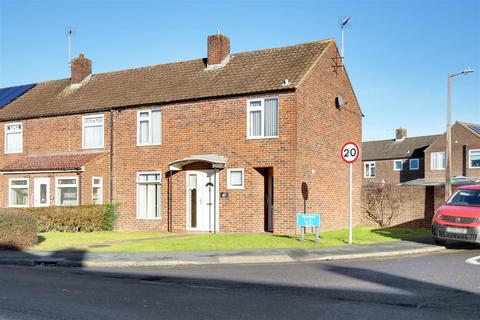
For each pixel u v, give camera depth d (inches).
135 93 990.4
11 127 1105.4
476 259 538.0
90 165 940.6
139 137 951.0
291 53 925.2
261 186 844.6
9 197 1024.9
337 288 384.2
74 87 1116.5
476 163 1968.5
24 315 301.1
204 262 534.6
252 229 830.5
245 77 894.4
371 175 2513.5
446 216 637.3
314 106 866.1
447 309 314.7
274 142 818.2
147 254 581.0
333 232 851.4
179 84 960.3
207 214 872.3
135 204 941.8
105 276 456.1
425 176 2149.4
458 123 2036.2
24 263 545.0
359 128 1051.3
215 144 869.2
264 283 408.2
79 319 291.9
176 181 900.0
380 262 527.2
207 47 985.5
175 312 309.1
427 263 512.1
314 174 858.8
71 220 870.4
